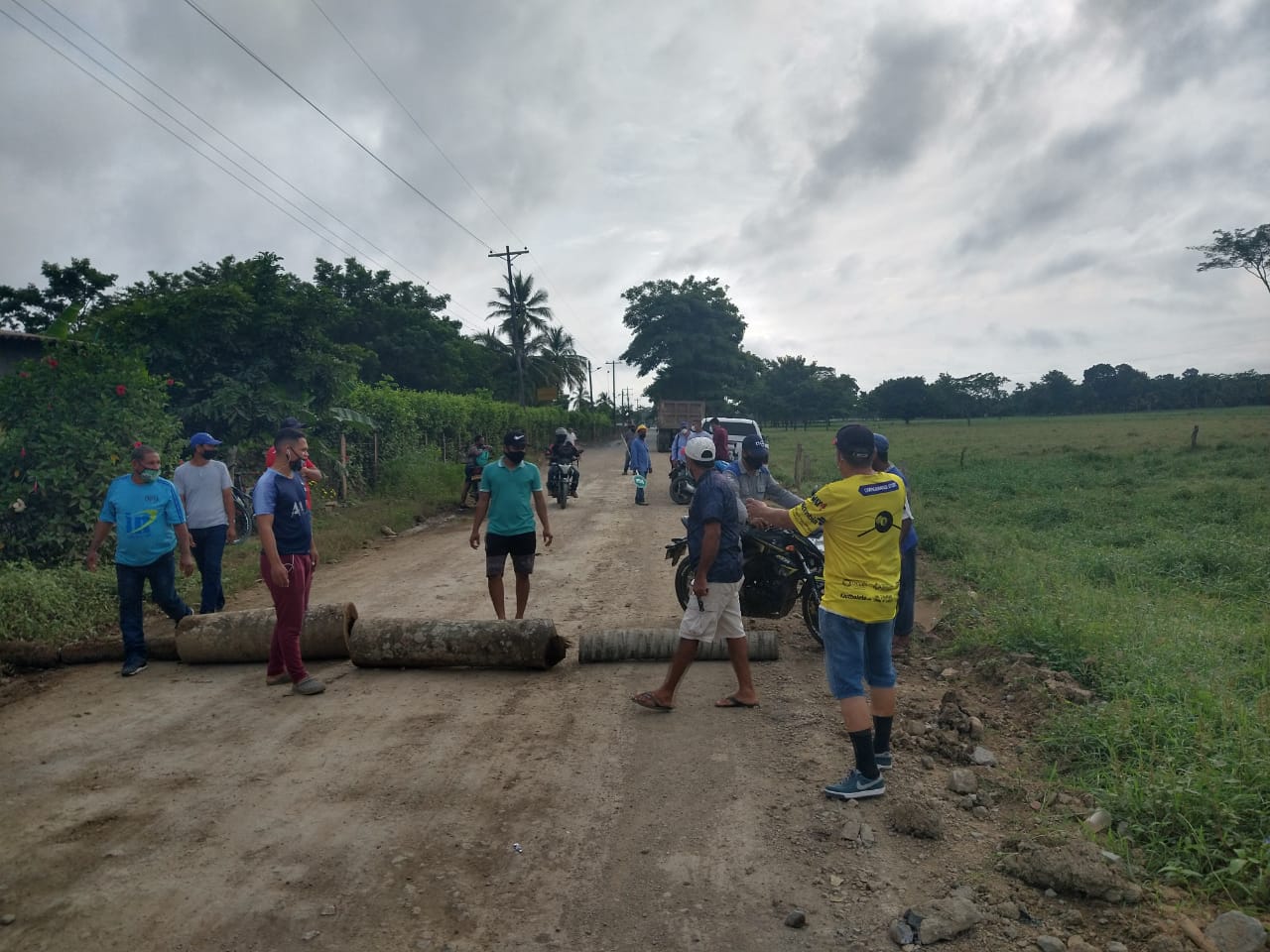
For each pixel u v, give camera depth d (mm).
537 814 3947
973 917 3043
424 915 3145
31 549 9148
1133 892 3100
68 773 4484
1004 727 4941
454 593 8914
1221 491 15125
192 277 26656
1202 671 5352
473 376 53750
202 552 7242
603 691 5711
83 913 3174
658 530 13992
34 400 9625
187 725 5172
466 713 5316
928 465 27500
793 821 3852
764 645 6348
